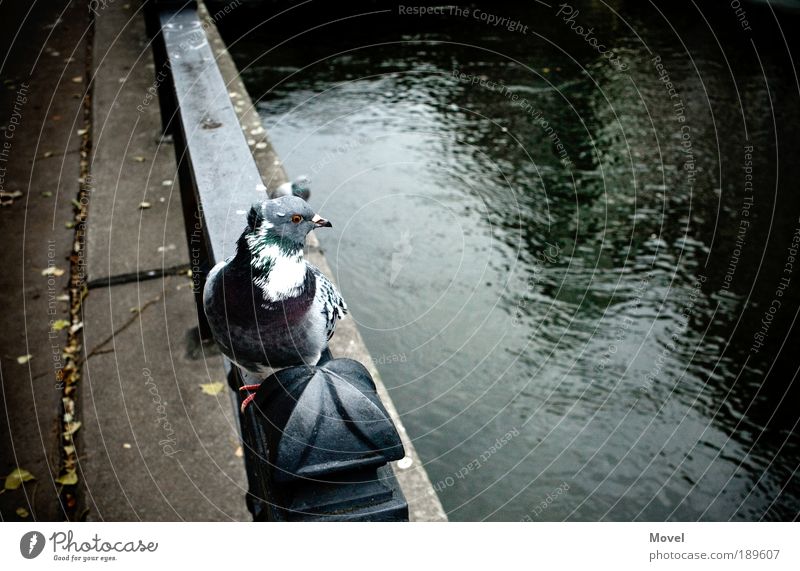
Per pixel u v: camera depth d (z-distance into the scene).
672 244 7.38
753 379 6.09
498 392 5.73
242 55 10.01
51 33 8.91
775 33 10.96
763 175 8.32
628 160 8.45
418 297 6.41
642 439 5.61
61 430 3.84
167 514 3.29
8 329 4.63
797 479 5.38
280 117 8.66
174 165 6.12
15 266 5.25
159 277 4.90
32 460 3.66
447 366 5.92
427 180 7.74
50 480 3.54
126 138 6.54
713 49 10.59
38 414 3.95
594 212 7.64
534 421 5.59
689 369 6.11
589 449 5.48
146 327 4.45
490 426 5.52
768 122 9.09
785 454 5.45
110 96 7.16
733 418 5.81
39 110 7.37
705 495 5.20
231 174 2.67
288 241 2.04
